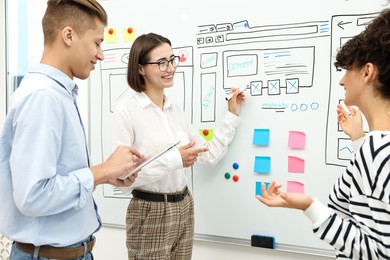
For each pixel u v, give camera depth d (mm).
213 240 1774
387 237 708
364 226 754
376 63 771
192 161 1483
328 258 1579
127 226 1550
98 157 2020
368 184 741
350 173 872
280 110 1615
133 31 1901
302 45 1562
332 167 1537
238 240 1724
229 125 1645
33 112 940
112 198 1990
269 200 869
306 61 1559
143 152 1507
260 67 1640
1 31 2375
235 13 1675
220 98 1729
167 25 1823
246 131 1682
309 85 1560
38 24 2252
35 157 921
